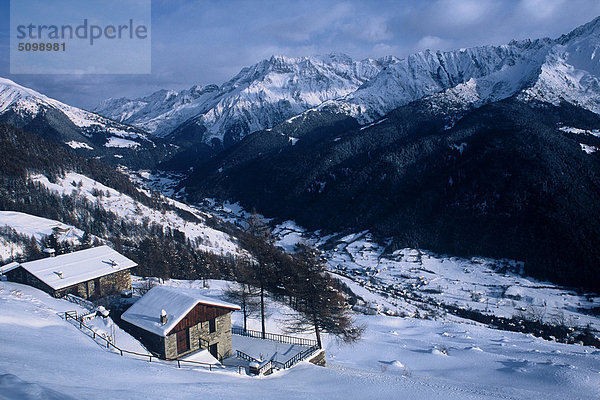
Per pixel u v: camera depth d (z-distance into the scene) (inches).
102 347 1047.6
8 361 681.6
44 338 977.5
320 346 1525.6
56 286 1646.2
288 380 1040.8
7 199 5088.6
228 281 2834.6
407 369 1493.6
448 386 1179.3
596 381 1254.3
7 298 1393.9
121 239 4960.6
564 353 1822.1
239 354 1365.7
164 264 3171.8
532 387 1245.7
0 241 3671.3
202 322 1290.6
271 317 1902.1
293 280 1621.6
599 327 4264.3
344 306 1574.8
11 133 7091.5
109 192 6761.8
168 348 1178.6
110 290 1806.1
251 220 1745.8
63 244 3105.3
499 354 1765.5
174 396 654.5
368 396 922.1
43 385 545.6
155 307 1294.3
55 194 5693.9
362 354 1685.5
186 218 7298.2
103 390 601.9
